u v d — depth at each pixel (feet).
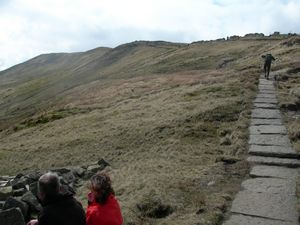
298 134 63.98
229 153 60.29
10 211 36.01
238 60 230.48
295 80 120.88
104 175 24.72
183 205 40.37
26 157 99.81
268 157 55.88
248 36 384.27
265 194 42.45
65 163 86.58
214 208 38.83
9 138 137.39
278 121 76.43
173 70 263.29
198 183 46.75
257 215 37.60
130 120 103.09
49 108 214.69
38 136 123.85
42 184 21.61
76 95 232.94
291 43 213.46
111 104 148.25
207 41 388.98
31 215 43.09
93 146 90.68
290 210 38.42
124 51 600.80
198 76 165.78
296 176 48.24
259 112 83.76
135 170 59.26
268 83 118.11
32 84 598.75
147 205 40.73
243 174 49.98
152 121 94.53
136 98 144.56
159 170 55.77
